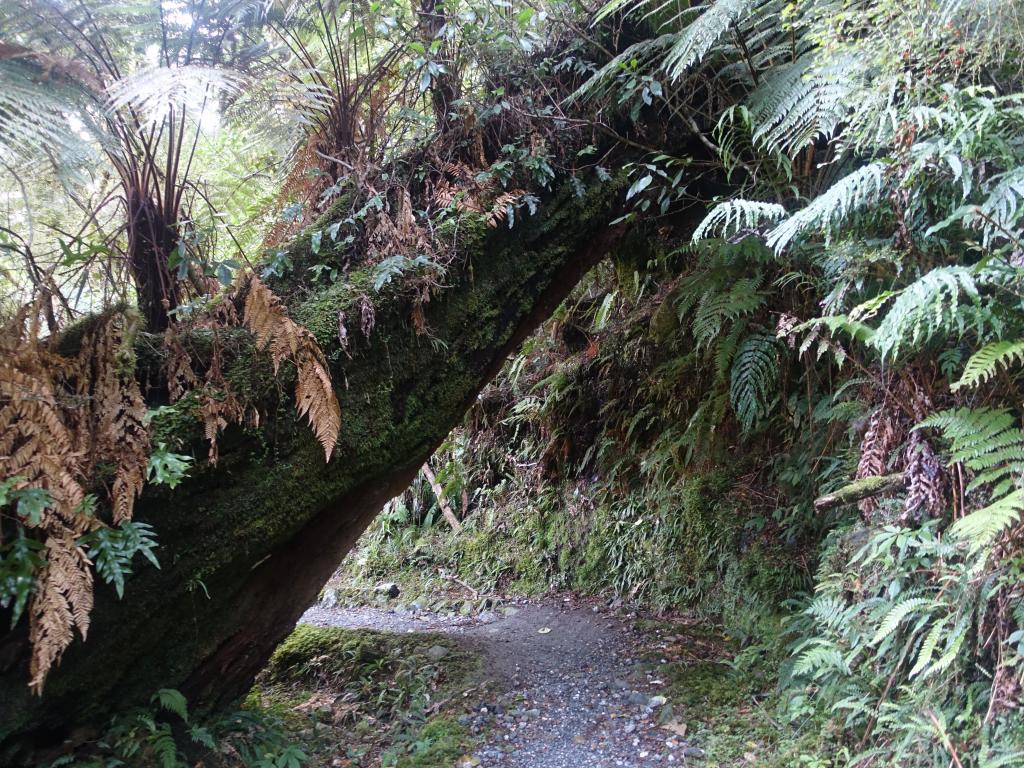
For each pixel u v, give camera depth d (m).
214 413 2.36
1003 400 2.38
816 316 3.48
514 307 3.55
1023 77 2.41
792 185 3.26
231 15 3.00
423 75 3.27
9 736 2.31
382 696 3.83
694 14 3.51
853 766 2.59
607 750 3.23
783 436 4.48
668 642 4.37
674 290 4.42
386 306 2.88
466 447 6.98
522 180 3.43
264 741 3.09
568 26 3.67
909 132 2.34
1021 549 2.18
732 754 3.03
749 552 4.40
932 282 2.05
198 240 2.79
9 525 2.04
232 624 2.93
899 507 2.88
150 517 2.35
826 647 3.08
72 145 2.28
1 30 2.41
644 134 3.76
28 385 2.08
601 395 5.88
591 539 5.73
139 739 2.54
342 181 3.26
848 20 2.53
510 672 4.16
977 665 2.33
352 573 6.82
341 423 2.82
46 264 2.61
